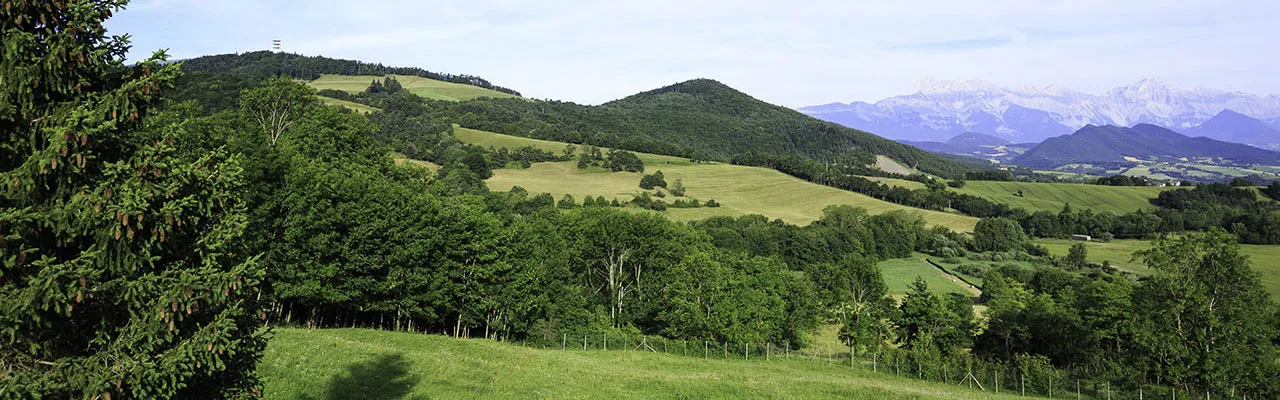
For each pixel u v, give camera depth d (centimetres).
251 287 1192
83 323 1068
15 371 988
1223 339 4053
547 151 18012
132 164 1055
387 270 4691
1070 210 16138
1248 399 4103
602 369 4119
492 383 3100
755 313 6128
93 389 996
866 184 17788
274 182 4178
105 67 1094
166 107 4378
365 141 6569
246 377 1277
